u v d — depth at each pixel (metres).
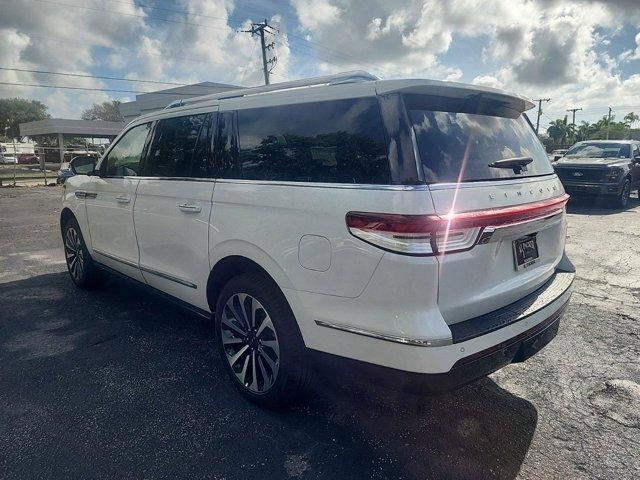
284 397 2.74
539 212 2.59
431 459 2.46
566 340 3.94
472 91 2.55
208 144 3.18
